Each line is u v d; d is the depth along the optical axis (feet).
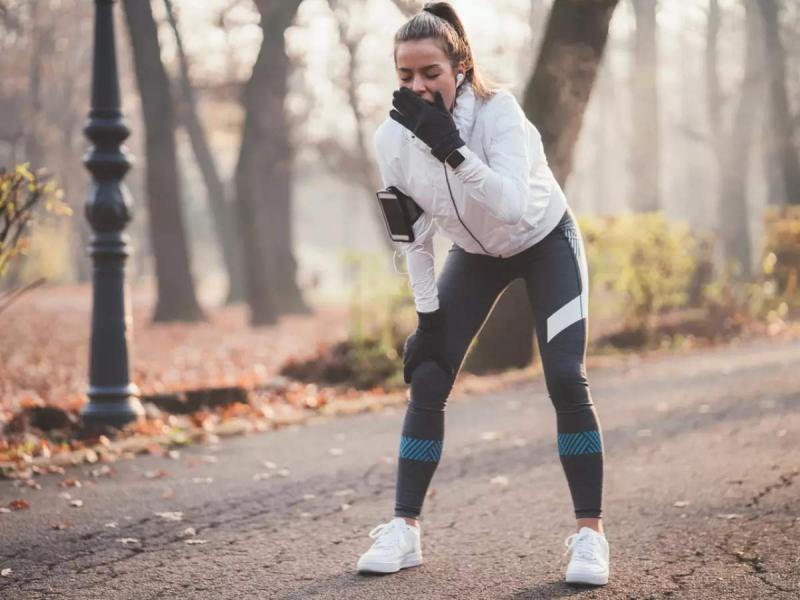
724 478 16.43
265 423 23.53
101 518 14.66
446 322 11.63
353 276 31.48
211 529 14.06
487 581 11.35
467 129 10.71
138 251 172.04
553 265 11.41
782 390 25.91
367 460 19.29
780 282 51.21
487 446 20.39
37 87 108.47
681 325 41.37
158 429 21.76
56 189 19.11
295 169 114.83
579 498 11.31
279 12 69.15
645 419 22.82
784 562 11.66
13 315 72.28
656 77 78.18
